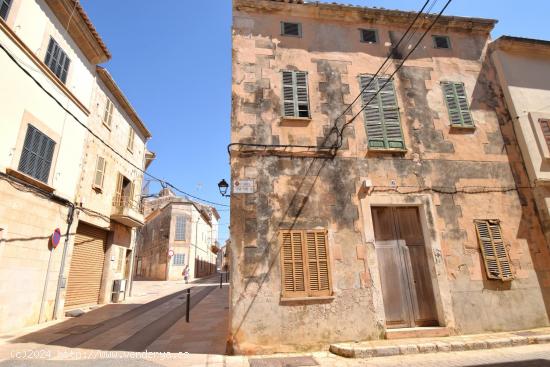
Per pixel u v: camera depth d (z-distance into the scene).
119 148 15.84
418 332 7.43
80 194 12.24
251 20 9.26
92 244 13.77
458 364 5.80
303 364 5.98
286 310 7.12
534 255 8.53
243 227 7.50
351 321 7.28
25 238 9.23
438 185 8.71
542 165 9.26
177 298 16.72
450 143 9.19
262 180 7.91
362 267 7.70
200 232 40.06
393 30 10.14
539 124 9.65
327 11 9.73
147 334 8.43
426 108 9.44
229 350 6.66
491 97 10.02
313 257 7.58
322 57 9.35
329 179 8.23
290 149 8.29
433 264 8.05
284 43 9.24
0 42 8.35
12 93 8.77
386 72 9.59
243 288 7.11
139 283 28.38
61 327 9.37
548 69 10.59
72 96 11.57
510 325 7.86
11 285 8.70
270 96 8.64
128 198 16.78
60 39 10.95
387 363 5.98
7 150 8.59
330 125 8.71
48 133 10.30
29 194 9.38
